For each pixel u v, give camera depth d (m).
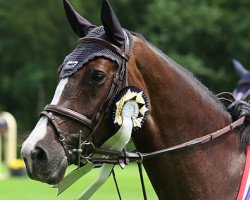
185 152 8.59
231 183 8.66
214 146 8.73
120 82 8.15
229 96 9.51
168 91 8.57
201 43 64.88
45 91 66.06
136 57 8.38
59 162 7.84
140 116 8.23
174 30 63.34
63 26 65.88
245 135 8.85
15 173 33.19
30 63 65.88
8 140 36.31
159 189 8.69
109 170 8.59
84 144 8.00
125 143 8.20
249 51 64.38
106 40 8.22
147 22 64.31
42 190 24.91
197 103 8.75
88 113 8.00
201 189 8.59
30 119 66.44
